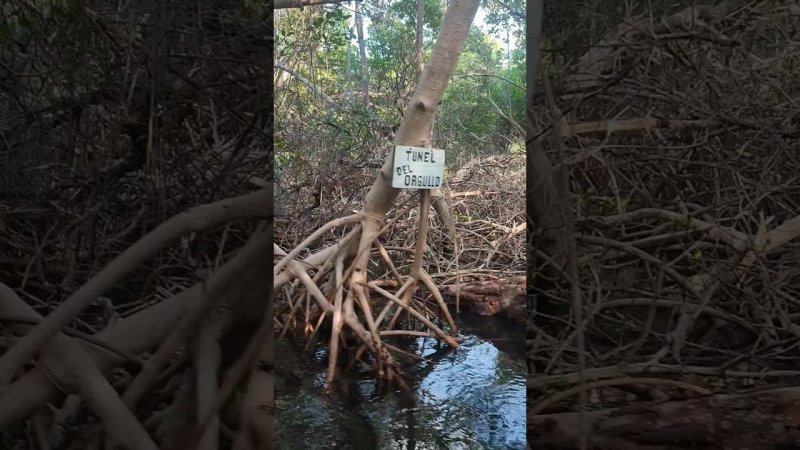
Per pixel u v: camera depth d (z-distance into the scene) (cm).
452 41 391
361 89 642
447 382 369
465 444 296
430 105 402
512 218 577
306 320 419
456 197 582
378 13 622
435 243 550
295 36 574
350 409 333
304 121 566
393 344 437
